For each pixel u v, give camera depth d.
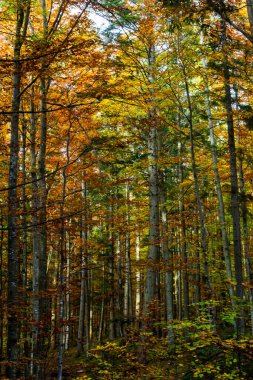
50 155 13.05
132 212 16.53
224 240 12.23
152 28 11.17
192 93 15.20
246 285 8.55
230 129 10.59
